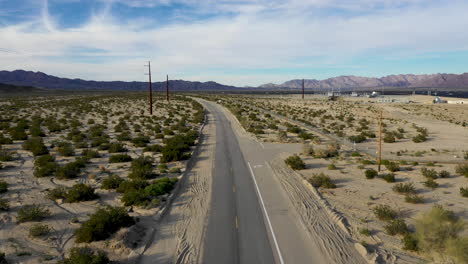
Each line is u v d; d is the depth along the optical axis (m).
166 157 28.88
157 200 18.39
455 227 12.73
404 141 42.94
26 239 13.70
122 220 14.88
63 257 12.37
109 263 12.05
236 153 33.94
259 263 12.52
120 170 25.61
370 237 14.70
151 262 12.55
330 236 14.81
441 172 24.42
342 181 23.70
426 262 12.36
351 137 43.12
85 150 30.81
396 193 20.86
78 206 17.84
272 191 21.31
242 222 16.33
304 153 33.09
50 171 23.91
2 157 26.84
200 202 19.22
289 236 14.79
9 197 18.70
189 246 13.85
